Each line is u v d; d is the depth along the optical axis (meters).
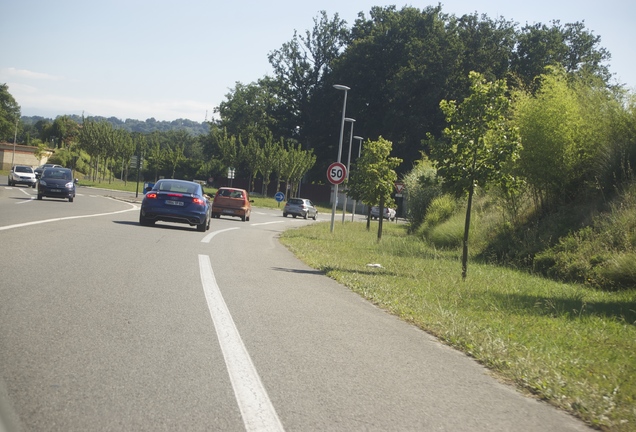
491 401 5.50
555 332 8.91
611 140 21.09
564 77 24.19
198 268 12.35
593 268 15.80
